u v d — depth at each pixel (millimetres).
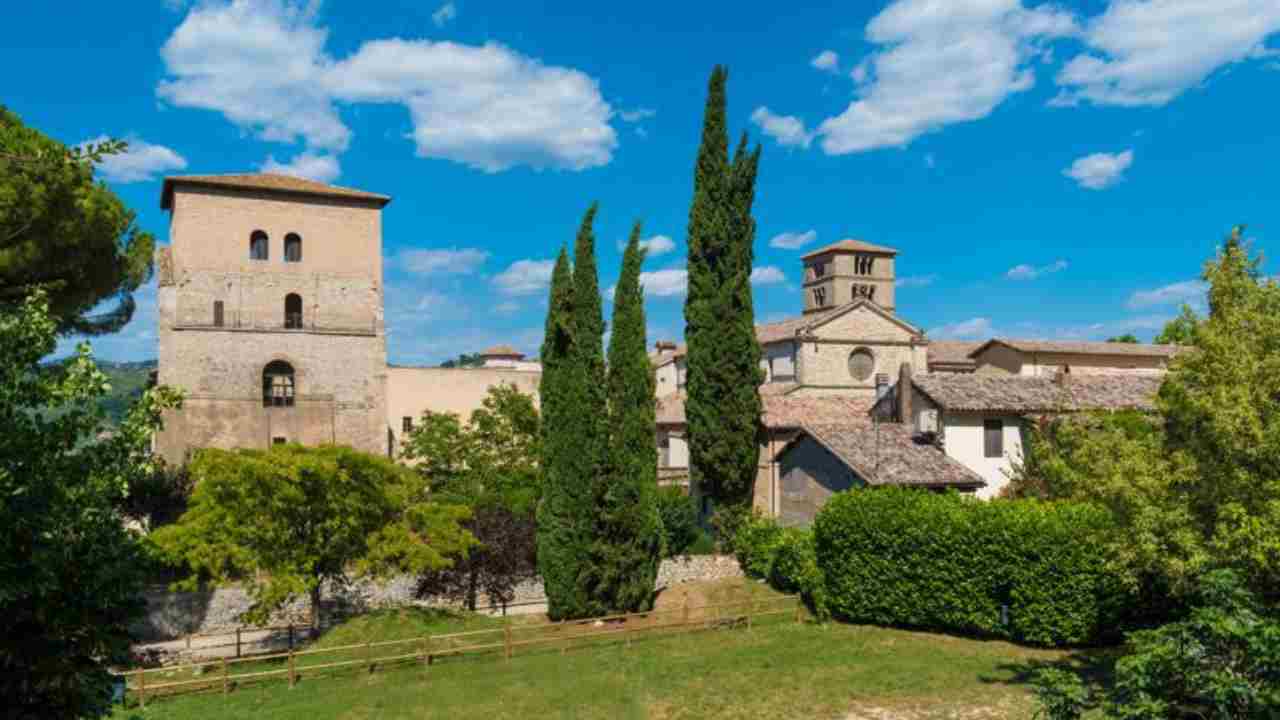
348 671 26453
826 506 32750
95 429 10414
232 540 27844
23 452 9375
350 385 53688
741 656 26906
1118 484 18484
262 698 23812
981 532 28094
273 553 28406
